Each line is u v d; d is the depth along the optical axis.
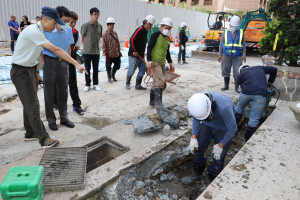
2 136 3.35
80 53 7.20
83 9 12.89
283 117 4.10
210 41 12.06
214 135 2.71
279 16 5.11
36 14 11.21
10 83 5.92
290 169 2.65
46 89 3.28
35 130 2.89
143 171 2.83
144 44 5.38
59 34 3.11
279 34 4.92
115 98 5.21
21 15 10.75
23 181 1.79
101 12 13.85
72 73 4.00
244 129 4.75
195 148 2.78
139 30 5.07
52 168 2.49
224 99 2.35
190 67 9.23
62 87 3.40
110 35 5.88
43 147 2.98
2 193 1.77
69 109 4.50
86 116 4.19
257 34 12.38
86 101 4.95
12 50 9.53
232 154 3.81
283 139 3.32
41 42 2.48
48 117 3.49
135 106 4.76
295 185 2.40
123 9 15.08
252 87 3.45
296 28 4.80
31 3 10.93
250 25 12.38
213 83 6.89
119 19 15.05
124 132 3.47
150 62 4.17
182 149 3.24
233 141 4.24
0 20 10.23
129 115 4.30
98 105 4.76
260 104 3.48
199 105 2.20
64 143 3.11
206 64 10.03
